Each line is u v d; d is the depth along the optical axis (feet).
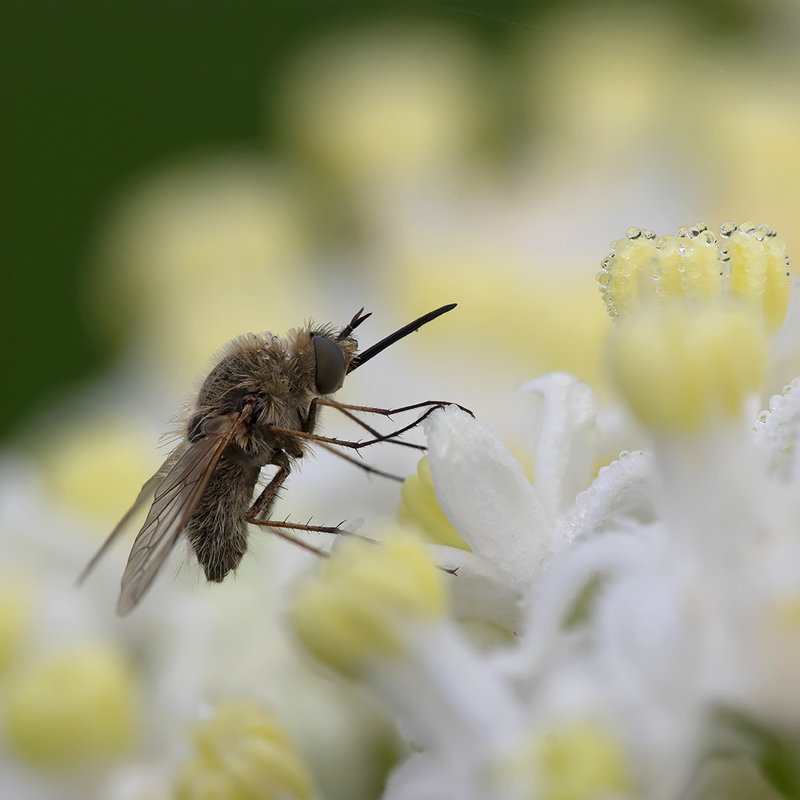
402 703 0.27
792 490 0.27
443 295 0.34
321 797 0.30
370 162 0.37
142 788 0.30
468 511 0.28
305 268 0.37
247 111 0.39
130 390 0.37
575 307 0.33
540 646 0.27
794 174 0.34
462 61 0.38
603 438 0.29
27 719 0.30
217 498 0.32
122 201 0.39
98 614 0.32
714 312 0.27
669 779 0.26
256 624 0.31
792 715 0.26
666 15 0.38
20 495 0.33
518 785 0.26
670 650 0.27
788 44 0.37
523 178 0.37
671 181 0.36
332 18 0.39
